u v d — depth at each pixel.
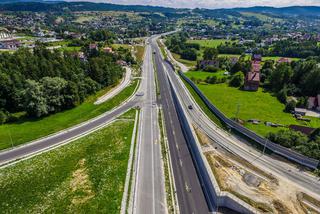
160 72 140.88
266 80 114.94
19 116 75.38
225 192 42.56
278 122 72.25
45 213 39.56
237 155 57.06
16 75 81.19
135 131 68.44
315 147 54.78
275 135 60.31
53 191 44.47
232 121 71.38
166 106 89.12
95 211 39.88
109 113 81.62
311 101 83.25
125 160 54.03
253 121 72.19
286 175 49.91
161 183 47.28
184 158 56.41
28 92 73.88
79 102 87.38
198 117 79.12
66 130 68.56
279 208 40.84
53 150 57.81
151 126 72.19
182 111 79.88
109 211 40.03
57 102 78.94
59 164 52.41
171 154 57.75
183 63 174.00
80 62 110.50
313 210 40.88
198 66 154.75
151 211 40.50
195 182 48.22
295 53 188.62
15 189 44.88
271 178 48.69
